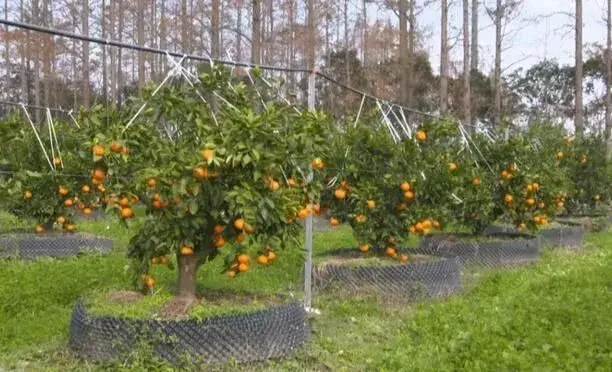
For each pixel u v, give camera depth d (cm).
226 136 521
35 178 995
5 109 1731
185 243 554
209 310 526
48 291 734
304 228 764
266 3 2755
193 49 2534
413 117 1060
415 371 508
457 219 1073
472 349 539
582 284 765
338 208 826
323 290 767
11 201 991
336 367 534
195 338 504
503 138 1103
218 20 2058
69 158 973
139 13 2416
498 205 1080
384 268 764
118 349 505
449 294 792
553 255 1134
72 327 541
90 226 1352
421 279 770
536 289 766
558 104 3766
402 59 2214
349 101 2512
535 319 616
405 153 808
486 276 913
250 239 562
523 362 507
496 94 2155
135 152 563
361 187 805
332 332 629
